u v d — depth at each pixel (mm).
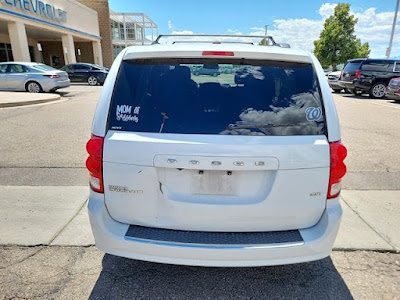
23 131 6730
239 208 1861
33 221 3121
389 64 13609
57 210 3352
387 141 6289
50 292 2197
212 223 1903
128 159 1838
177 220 1914
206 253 1851
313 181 1869
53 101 11258
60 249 2688
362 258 2625
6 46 22156
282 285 2301
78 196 3699
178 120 1878
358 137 6609
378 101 12820
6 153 5242
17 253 2625
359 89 14156
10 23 16094
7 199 3588
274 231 1946
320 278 2379
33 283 2281
